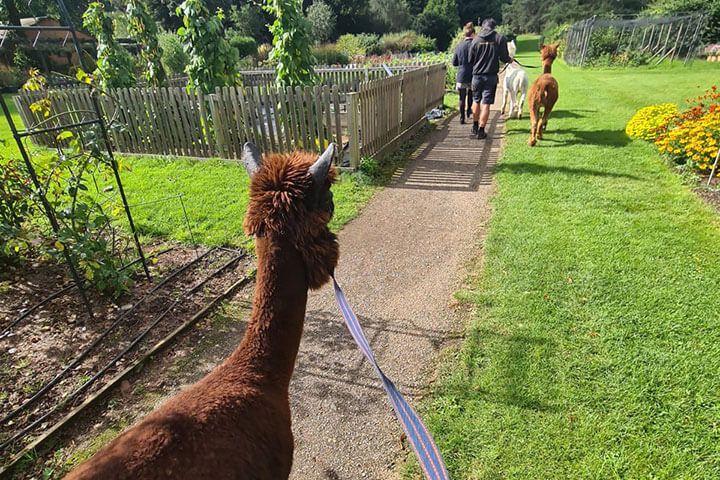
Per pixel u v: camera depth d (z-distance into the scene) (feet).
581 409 8.63
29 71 15.75
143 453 3.73
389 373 10.05
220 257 15.19
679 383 9.07
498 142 28.68
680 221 15.90
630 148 24.38
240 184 22.06
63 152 12.65
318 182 4.91
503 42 26.76
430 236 16.49
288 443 4.89
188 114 25.80
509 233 15.87
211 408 4.31
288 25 25.07
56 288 13.32
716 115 19.27
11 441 8.30
